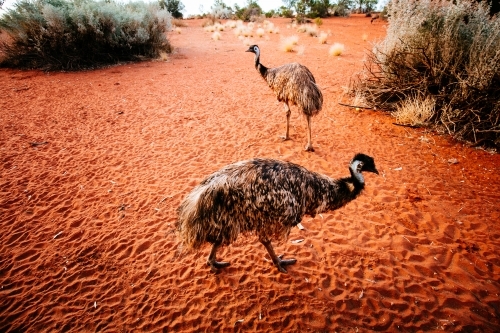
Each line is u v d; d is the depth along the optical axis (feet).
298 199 10.15
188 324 10.44
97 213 15.78
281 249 13.38
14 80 37.99
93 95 32.42
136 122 25.93
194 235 9.70
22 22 42.86
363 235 13.98
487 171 18.12
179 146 21.95
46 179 18.57
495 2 29.25
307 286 11.67
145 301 11.28
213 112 27.55
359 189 10.67
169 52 54.13
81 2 47.19
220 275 12.14
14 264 12.93
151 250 13.47
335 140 22.07
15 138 23.34
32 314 10.89
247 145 21.70
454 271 12.20
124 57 48.44
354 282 11.80
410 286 11.63
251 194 9.52
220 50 56.44
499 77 20.97
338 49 47.98
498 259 12.59
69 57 43.96
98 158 20.70
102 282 12.07
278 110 27.55
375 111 26.50
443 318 10.54
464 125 21.59
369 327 10.28
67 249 13.61
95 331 10.32
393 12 27.81
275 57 48.21
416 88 24.47
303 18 96.89
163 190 17.35
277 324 10.34
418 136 22.17
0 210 16.05
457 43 23.45
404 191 16.67
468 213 15.03
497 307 10.89
